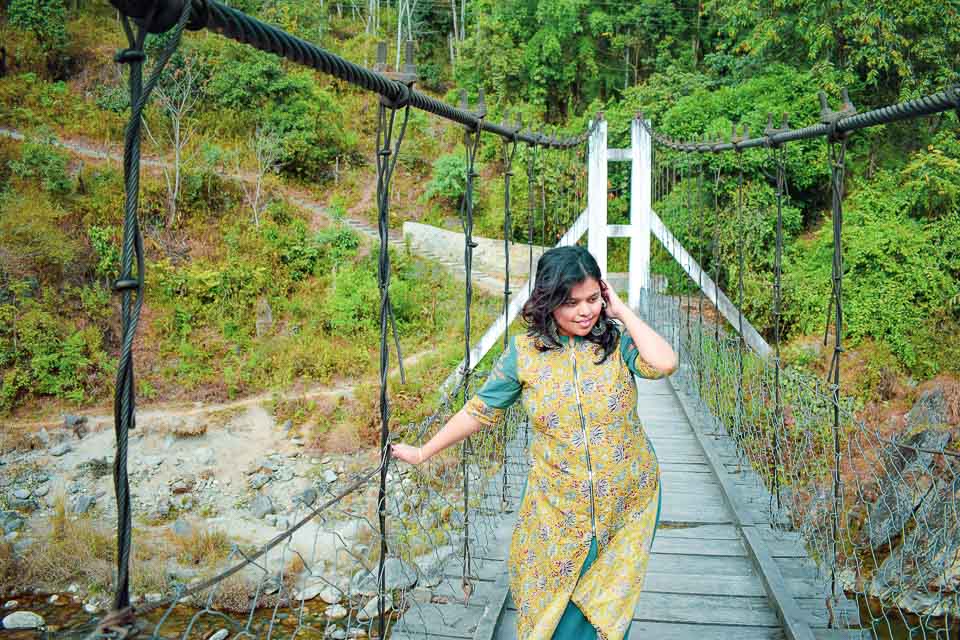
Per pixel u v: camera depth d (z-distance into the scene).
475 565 3.02
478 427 1.88
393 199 17.61
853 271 10.66
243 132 17.16
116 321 11.82
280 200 15.34
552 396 1.75
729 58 14.69
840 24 11.41
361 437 9.61
